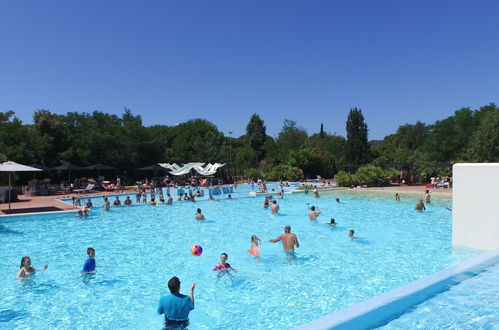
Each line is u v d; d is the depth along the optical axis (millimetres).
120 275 8594
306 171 49906
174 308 5367
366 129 59125
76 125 38750
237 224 15828
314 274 8406
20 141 32469
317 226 15031
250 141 69812
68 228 14930
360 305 4895
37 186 28250
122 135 39812
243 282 7887
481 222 9688
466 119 50062
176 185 35375
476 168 9727
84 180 36188
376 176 34188
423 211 19109
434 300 5535
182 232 14023
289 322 5859
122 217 17906
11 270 8969
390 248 10891
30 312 6406
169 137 54906
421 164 37562
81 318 6152
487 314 5047
